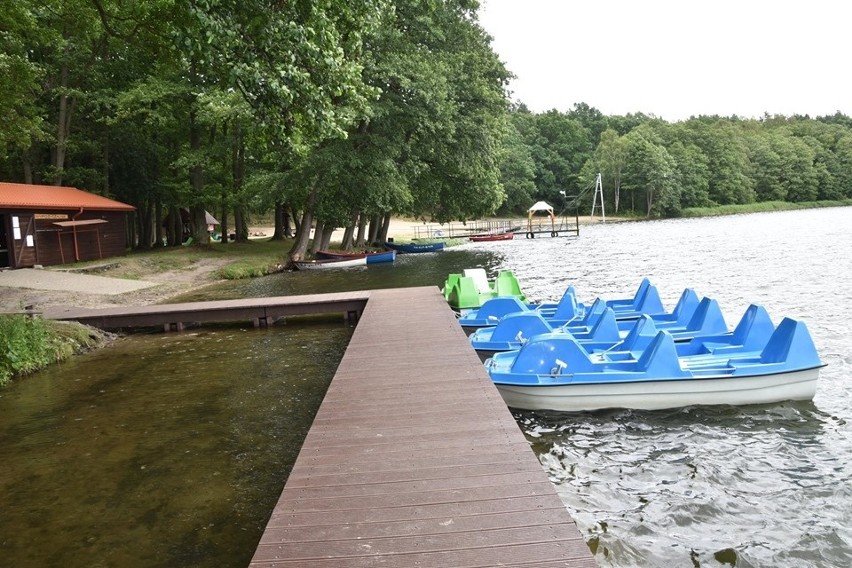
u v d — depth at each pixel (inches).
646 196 3481.8
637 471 232.4
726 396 297.9
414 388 257.4
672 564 171.6
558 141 3912.4
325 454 187.8
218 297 787.4
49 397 350.0
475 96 1204.5
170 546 182.1
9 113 746.2
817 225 1932.8
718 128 3826.3
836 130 4424.2
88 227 1082.7
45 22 957.2
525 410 304.0
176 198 1466.5
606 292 712.4
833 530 187.0
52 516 203.8
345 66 418.9
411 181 1305.4
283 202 1312.7
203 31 361.1
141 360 440.1
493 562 125.0
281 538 137.9
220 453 254.7
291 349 458.3
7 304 669.9
